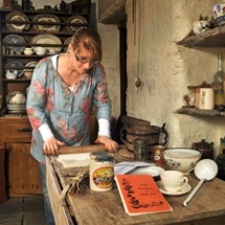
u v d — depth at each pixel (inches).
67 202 39.9
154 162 56.1
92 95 68.4
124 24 129.9
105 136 64.0
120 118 115.0
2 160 113.0
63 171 49.4
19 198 118.3
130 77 100.2
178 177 40.8
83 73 59.5
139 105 92.5
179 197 39.8
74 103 65.9
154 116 81.2
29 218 100.3
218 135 72.2
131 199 37.1
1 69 128.3
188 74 68.3
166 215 34.6
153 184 41.1
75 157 56.1
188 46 67.5
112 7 109.5
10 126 115.5
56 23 130.6
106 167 41.4
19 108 123.5
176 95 69.2
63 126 68.1
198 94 65.6
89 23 138.0
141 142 58.6
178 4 66.6
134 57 95.4
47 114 67.2
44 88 63.7
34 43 130.6
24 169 118.3
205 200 38.9
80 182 43.3
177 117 69.5
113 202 37.9
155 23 78.5
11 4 128.1
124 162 52.6
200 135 71.0
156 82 79.3
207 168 47.6
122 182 40.8
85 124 71.7
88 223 32.4
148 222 33.1
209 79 69.9
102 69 67.4
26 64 132.8
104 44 138.6
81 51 51.3
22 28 130.0
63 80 63.2
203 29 61.4
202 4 67.6
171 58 70.4
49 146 57.4
